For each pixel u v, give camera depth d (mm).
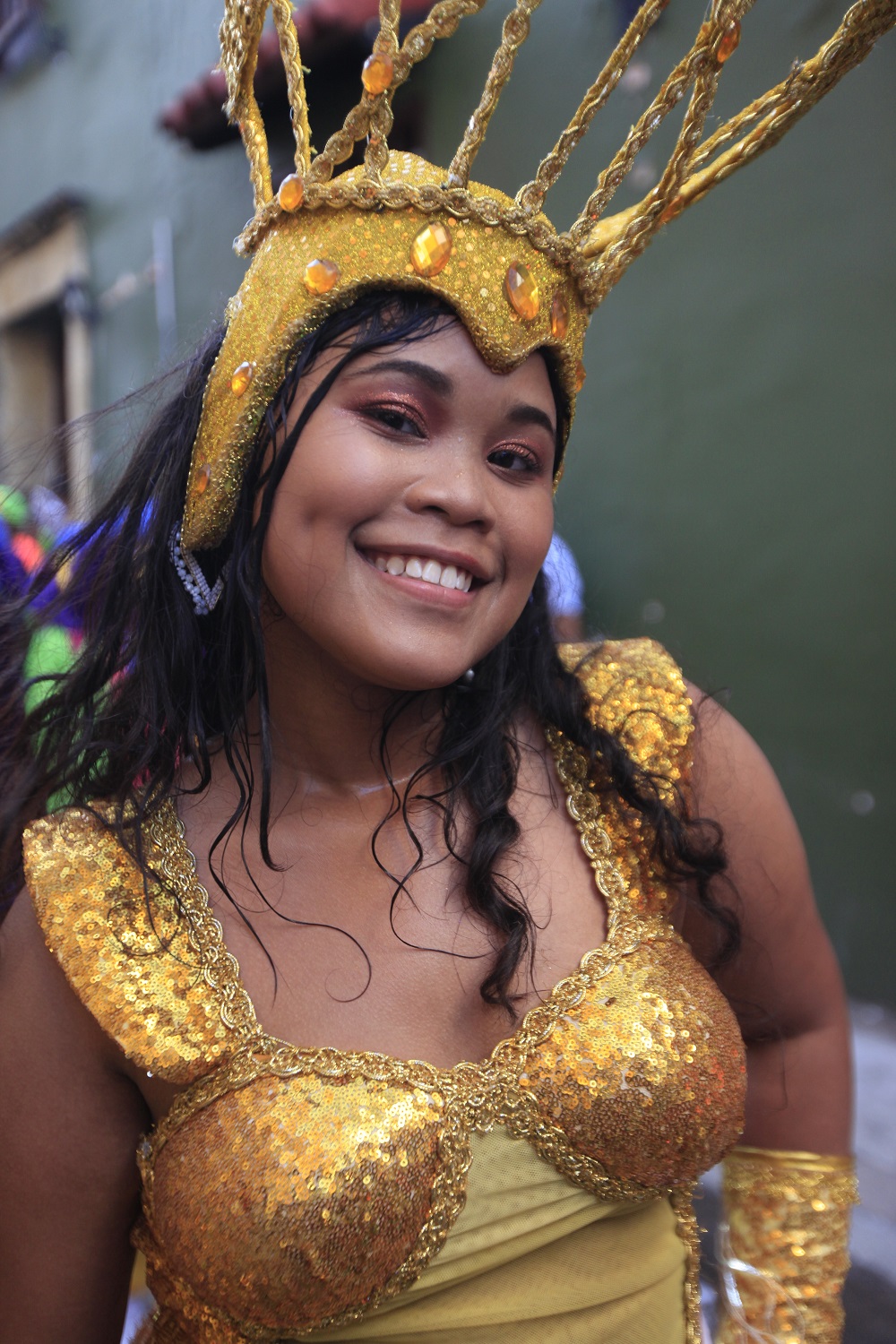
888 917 2908
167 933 793
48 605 1055
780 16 2688
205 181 4613
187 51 4590
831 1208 978
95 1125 805
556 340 780
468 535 750
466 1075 770
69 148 5703
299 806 879
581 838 872
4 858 989
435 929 826
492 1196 775
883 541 2822
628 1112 772
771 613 3084
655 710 919
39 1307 825
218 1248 732
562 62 3195
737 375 3090
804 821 3068
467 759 872
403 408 738
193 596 904
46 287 5910
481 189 761
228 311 865
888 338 2756
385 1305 779
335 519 742
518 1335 799
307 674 854
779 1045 1008
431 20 706
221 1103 756
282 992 797
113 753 912
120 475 1109
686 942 949
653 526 3367
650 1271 855
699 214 3129
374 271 742
